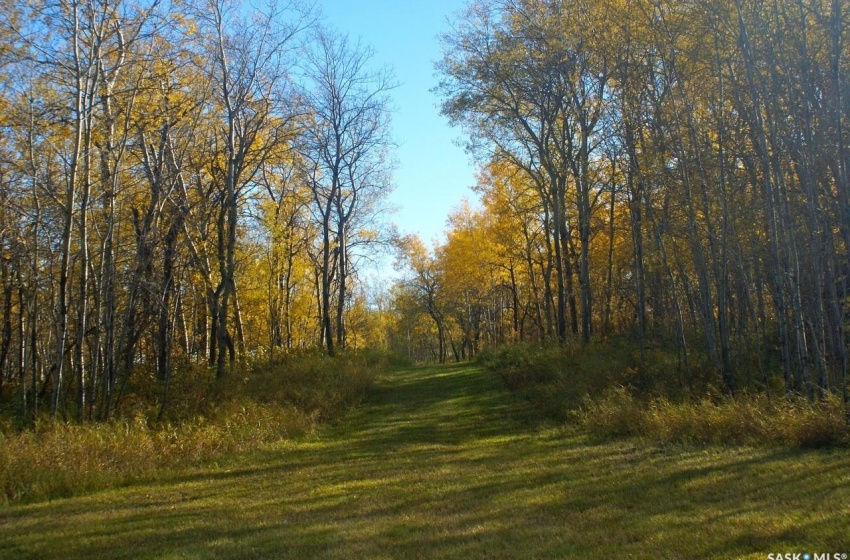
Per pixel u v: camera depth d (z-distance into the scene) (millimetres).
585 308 23969
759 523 6211
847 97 12711
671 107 16094
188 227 21094
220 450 13016
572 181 27312
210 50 19688
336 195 32000
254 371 23812
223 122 21938
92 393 15258
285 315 35156
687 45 15812
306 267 36281
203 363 20312
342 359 29031
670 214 17203
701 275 17047
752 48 13781
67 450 10891
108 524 7980
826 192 14484
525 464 10391
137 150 19156
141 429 13031
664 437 11523
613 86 19703
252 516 8039
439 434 14930
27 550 7027
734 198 16469
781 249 15211
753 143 15477
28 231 16375
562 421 15164
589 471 9383
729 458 9398
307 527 7344
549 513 7270
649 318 28500
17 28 13938
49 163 16062
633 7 15859
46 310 20078
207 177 25125
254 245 30016
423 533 6793
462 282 43531
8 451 10305
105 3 14422
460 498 8305
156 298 16938
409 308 60375
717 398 14336
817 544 5520
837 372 14273
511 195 31562
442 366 42719
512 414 17250
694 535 6027
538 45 22516
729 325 21219
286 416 16016
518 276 43906
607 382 16844
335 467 11344
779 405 11453
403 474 10234
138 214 18500
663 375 16766
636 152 17859
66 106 14781
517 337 44469
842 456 8844
